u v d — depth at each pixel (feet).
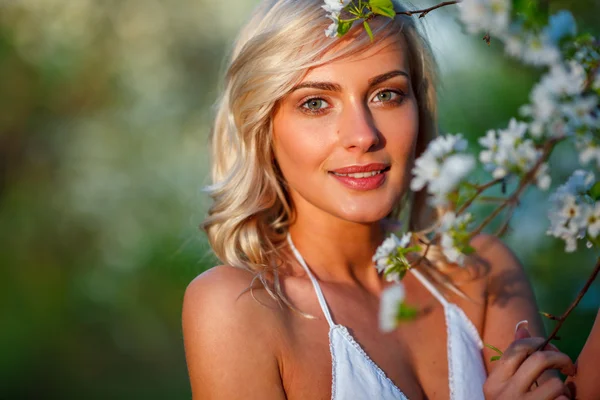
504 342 7.50
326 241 7.30
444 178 4.74
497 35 4.58
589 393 6.19
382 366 6.82
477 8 4.52
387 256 5.42
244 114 7.16
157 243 35.06
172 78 34.63
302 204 7.32
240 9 33.73
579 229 4.78
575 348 15.66
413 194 8.34
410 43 7.52
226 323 6.37
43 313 35.27
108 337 34.45
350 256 7.39
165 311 34.50
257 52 6.88
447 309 7.48
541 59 4.52
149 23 34.14
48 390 30.81
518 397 6.07
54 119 35.12
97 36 33.86
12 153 35.19
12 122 34.40
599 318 6.32
